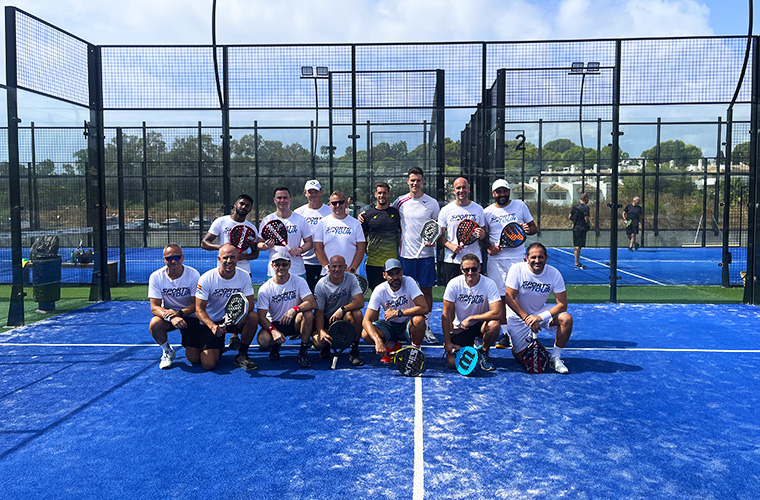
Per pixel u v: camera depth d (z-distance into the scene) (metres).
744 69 9.03
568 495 3.05
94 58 9.42
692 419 4.19
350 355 5.93
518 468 3.38
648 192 19.73
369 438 3.83
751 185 9.06
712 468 3.38
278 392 4.85
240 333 5.82
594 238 19.59
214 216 19.38
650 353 6.13
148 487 3.14
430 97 9.62
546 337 6.92
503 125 9.82
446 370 5.57
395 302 5.70
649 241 19.81
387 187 6.95
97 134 9.46
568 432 3.94
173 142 19.22
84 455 3.57
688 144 19.33
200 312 5.47
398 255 7.13
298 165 11.45
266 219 6.89
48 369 5.54
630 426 4.05
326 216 6.94
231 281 5.63
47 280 8.60
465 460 3.49
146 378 5.25
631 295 10.03
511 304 5.66
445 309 5.59
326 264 6.73
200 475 3.29
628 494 3.07
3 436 3.87
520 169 17.25
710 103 9.12
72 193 10.12
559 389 4.92
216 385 5.04
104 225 9.65
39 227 10.95
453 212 6.95
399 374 5.43
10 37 7.29
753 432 3.94
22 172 13.36
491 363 5.81
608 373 5.40
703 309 8.71
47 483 3.20
